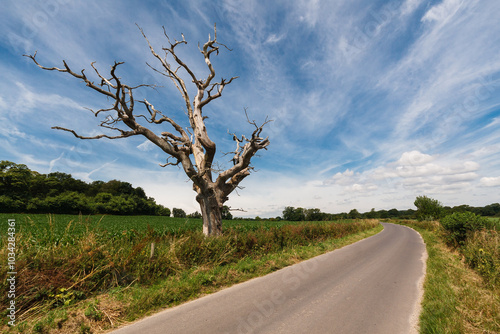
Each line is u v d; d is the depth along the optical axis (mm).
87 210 56000
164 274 6605
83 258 5594
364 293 5812
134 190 86875
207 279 6395
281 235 12570
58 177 67812
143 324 4129
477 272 7484
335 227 21125
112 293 5176
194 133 12156
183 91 12945
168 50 11570
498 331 3711
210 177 11570
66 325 3910
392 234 24328
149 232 9531
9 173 52750
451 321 4012
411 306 5008
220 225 11250
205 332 3820
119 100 9070
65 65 8445
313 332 3830
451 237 12102
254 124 12258
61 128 8352
